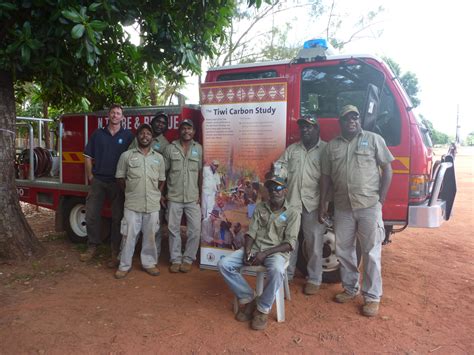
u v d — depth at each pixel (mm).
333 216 4266
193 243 4836
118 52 5434
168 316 3656
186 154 4715
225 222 4695
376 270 3738
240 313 3607
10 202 4930
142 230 4695
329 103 4441
